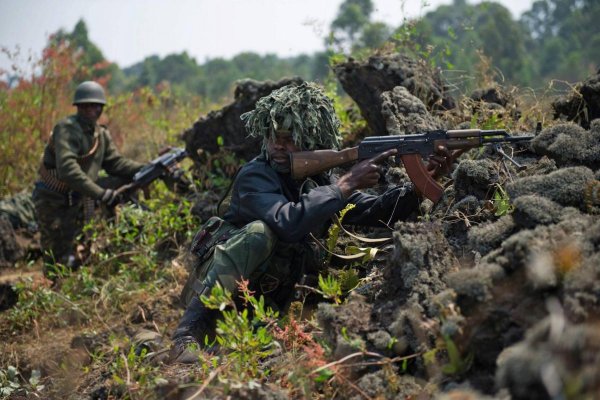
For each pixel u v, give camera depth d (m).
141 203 6.54
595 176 3.48
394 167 4.59
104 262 5.86
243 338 3.25
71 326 5.39
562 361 2.38
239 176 4.08
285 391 3.11
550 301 2.68
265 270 3.98
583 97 4.58
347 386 2.99
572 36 54.03
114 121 9.49
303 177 4.00
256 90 5.97
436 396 2.75
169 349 3.85
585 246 2.85
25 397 4.31
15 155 9.10
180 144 8.20
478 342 2.77
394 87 5.19
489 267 2.87
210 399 3.13
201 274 4.04
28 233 7.32
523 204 3.23
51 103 9.79
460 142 3.91
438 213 3.92
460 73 5.89
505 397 2.48
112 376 3.67
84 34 46.28
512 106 5.12
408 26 5.95
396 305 3.20
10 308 6.16
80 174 6.34
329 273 4.14
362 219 4.24
